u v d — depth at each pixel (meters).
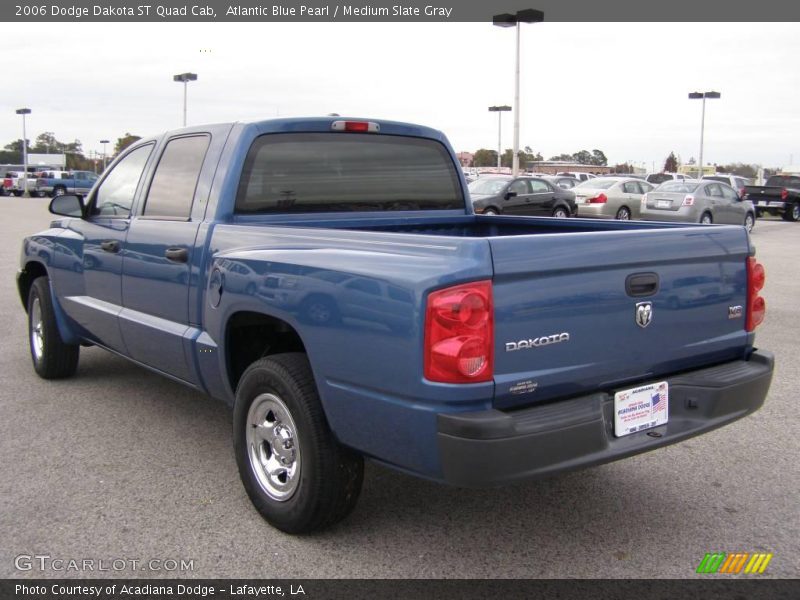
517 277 2.96
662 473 4.48
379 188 4.93
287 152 4.49
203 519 3.84
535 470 2.98
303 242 3.62
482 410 2.93
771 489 4.26
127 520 3.82
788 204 29.53
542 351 3.06
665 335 3.48
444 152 5.31
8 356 7.08
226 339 4.03
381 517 3.89
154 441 4.91
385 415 3.09
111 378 6.36
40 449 4.75
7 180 52.38
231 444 4.87
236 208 4.30
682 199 21.23
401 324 2.98
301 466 3.48
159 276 4.60
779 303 10.32
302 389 3.47
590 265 3.15
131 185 5.14
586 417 3.11
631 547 3.61
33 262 6.26
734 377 3.66
